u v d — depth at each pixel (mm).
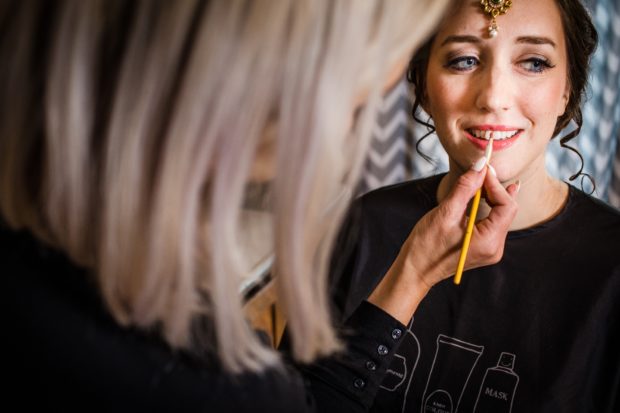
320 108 391
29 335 419
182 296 417
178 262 405
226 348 439
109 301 421
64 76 369
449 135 859
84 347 422
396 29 421
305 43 380
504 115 806
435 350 879
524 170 838
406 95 1571
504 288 862
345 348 664
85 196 400
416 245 718
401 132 1595
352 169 464
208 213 428
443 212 702
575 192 891
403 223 994
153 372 434
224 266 414
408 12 432
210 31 363
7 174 400
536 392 824
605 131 1381
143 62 373
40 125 393
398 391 891
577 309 826
